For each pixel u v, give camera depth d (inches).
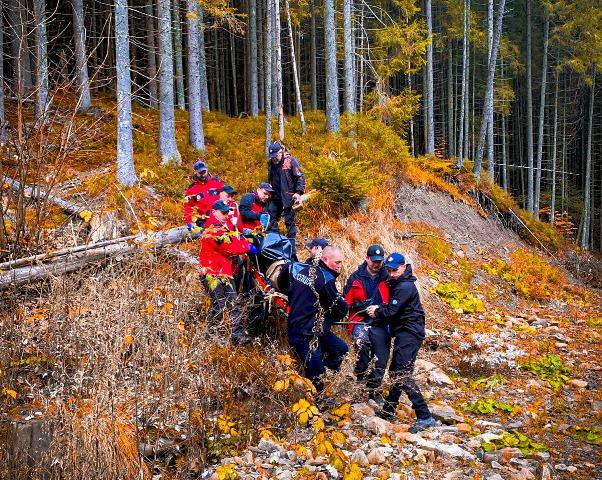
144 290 209.6
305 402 168.7
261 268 251.0
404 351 219.1
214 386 199.2
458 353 331.0
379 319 226.8
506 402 258.7
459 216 612.1
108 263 254.8
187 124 679.1
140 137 569.0
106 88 815.7
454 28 1087.0
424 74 1068.5
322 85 1450.5
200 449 181.5
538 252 720.3
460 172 713.6
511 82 1576.0
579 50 1183.6
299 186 312.5
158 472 174.7
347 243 392.5
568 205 1379.2
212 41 1221.1
